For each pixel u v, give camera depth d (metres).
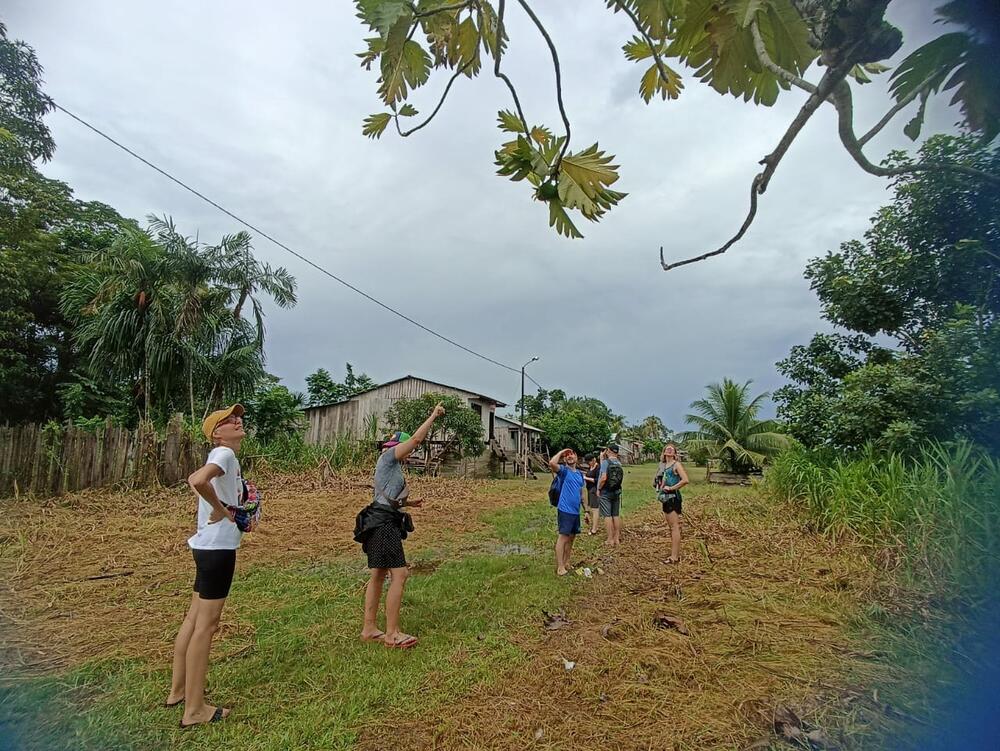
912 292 7.71
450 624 4.43
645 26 1.39
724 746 2.75
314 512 9.95
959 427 6.78
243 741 2.85
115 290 13.33
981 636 3.78
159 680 3.46
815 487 7.84
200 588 3.05
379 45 1.72
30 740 2.83
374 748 2.79
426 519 9.91
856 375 8.13
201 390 15.00
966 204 6.20
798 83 1.13
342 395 29.86
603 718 3.03
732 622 4.33
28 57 13.90
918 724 2.83
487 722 2.99
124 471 10.80
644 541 7.66
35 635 4.14
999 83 1.14
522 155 1.55
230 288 15.13
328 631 4.27
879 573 5.21
